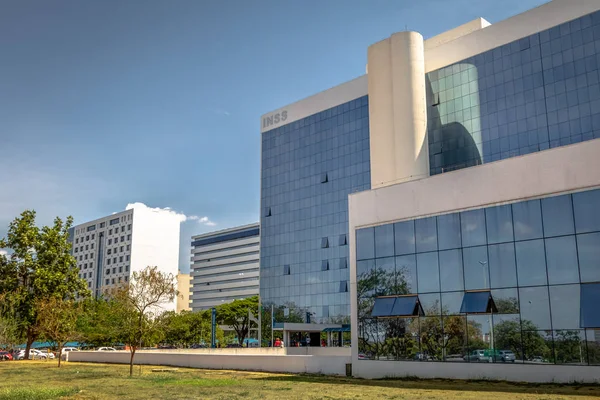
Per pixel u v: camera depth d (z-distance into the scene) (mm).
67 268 59531
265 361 36656
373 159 55312
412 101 54406
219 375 33594
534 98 53844
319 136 83312
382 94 55656
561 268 25141
